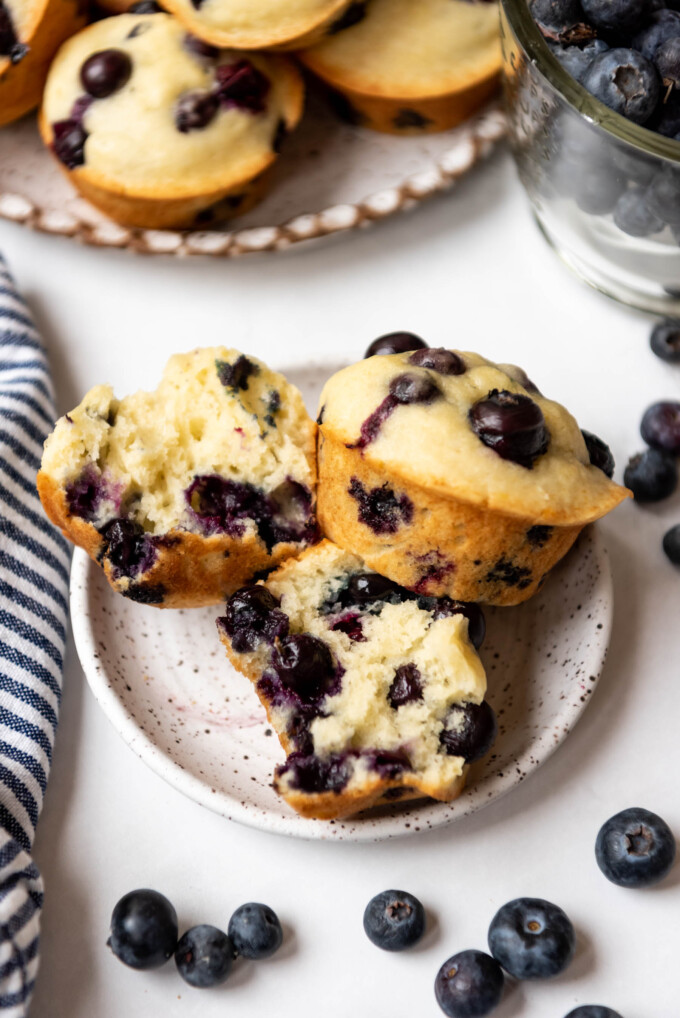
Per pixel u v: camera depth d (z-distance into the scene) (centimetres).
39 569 49
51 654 48
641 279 53
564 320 54
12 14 53
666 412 51
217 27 53
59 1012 45
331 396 46
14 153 56
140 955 44
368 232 55
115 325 54
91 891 46
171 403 48
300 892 46
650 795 47
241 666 45
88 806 47
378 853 46
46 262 55
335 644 45
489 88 55
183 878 46
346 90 54
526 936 44
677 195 48
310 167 56
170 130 53
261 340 54
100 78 53
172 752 46
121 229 54
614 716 48
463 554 45
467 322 54
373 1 54
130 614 48
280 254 55
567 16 51
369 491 45
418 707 45
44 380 51
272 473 48
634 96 48
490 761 46
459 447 44
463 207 56
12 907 44
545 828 46
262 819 44
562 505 44
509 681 48
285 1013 45
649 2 50
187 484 47
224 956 45
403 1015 45
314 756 44
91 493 47
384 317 54
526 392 46
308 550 47
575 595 47
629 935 45
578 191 50
